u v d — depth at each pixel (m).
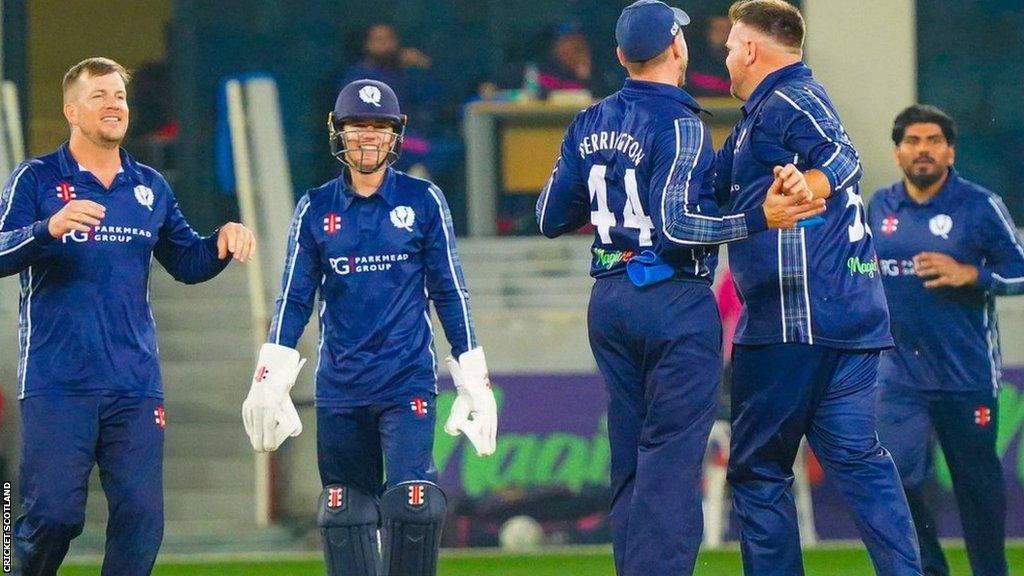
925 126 22.62
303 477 33.62
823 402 17.72
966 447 22.53
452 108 39.88
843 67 36.03
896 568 17.38
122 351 17.89
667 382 16.83
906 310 22.56
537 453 32.25
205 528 33.06
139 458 17.94
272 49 40.78
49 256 17.67
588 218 17.97
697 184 16.48
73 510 17.67
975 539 22.72
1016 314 34.78
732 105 38.44
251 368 35.78
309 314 18.25
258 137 35.44
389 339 17.83
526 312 35.75
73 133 18.20
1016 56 39.38
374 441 18.20
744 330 17.75
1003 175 39.56
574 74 39.47
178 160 40.47
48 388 17.69
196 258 18.78
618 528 17.53
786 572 17.73
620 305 17.00
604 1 39.69
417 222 17.95
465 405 18.17
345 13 40.66
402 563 17.73
